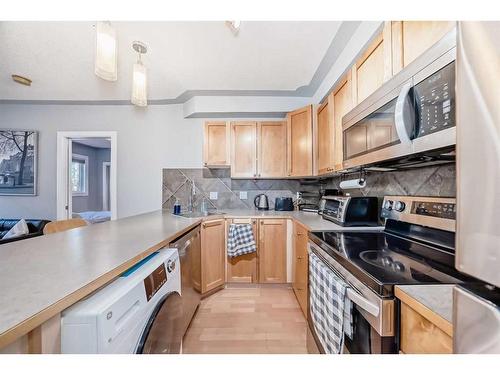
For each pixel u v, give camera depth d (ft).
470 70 1.36
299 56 6.81
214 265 8.18
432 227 3.92
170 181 10.75
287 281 8.59
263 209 10.36
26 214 10.71
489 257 1.26
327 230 5.23
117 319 2.25
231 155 9.65
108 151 22.17
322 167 7.70
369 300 2.58
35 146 10.62
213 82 8.57
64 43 6.24
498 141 1.21
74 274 2.39
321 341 3.78
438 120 2.63
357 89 5.16
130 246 3.55
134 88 5.38
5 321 1.58
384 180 5.86
